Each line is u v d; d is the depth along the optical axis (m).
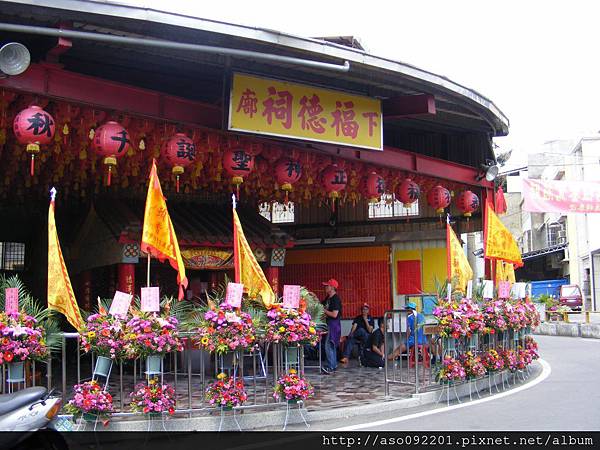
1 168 11.16
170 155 8.94
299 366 8.23
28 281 14.81
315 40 8.46
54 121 8.27
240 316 7.70
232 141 9.75
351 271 15.64
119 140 8.34
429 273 15.20
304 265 15.91
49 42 7.77
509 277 13.79
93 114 8.49
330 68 8.52
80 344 7.16
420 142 14.88
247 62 9.27
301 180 11.45
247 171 9.73
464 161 14.48
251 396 8.74
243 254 8.24
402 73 9.56
